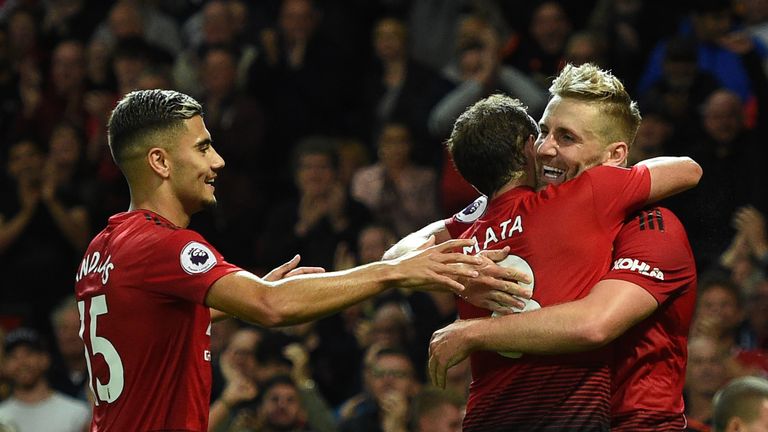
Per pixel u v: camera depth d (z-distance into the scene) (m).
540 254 13.04
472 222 14.05
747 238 27.02
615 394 13.52
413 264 13.16
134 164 13.92
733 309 24.30
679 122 29.53
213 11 34.91
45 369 25.80
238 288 13.19
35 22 37.69
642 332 13.44
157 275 13.44
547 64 32.66
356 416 24.61
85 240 32.50
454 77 32.94
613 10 33.66
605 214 13.14
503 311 13.12
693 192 27.81
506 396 13.09
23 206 32.22
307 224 30.44
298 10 34.81
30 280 31.91
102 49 35.78
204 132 14.08
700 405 22.41
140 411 13.60
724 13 31.48
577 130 13.26
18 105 36.56
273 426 23.36
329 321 28.41
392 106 32.97
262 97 34.66
